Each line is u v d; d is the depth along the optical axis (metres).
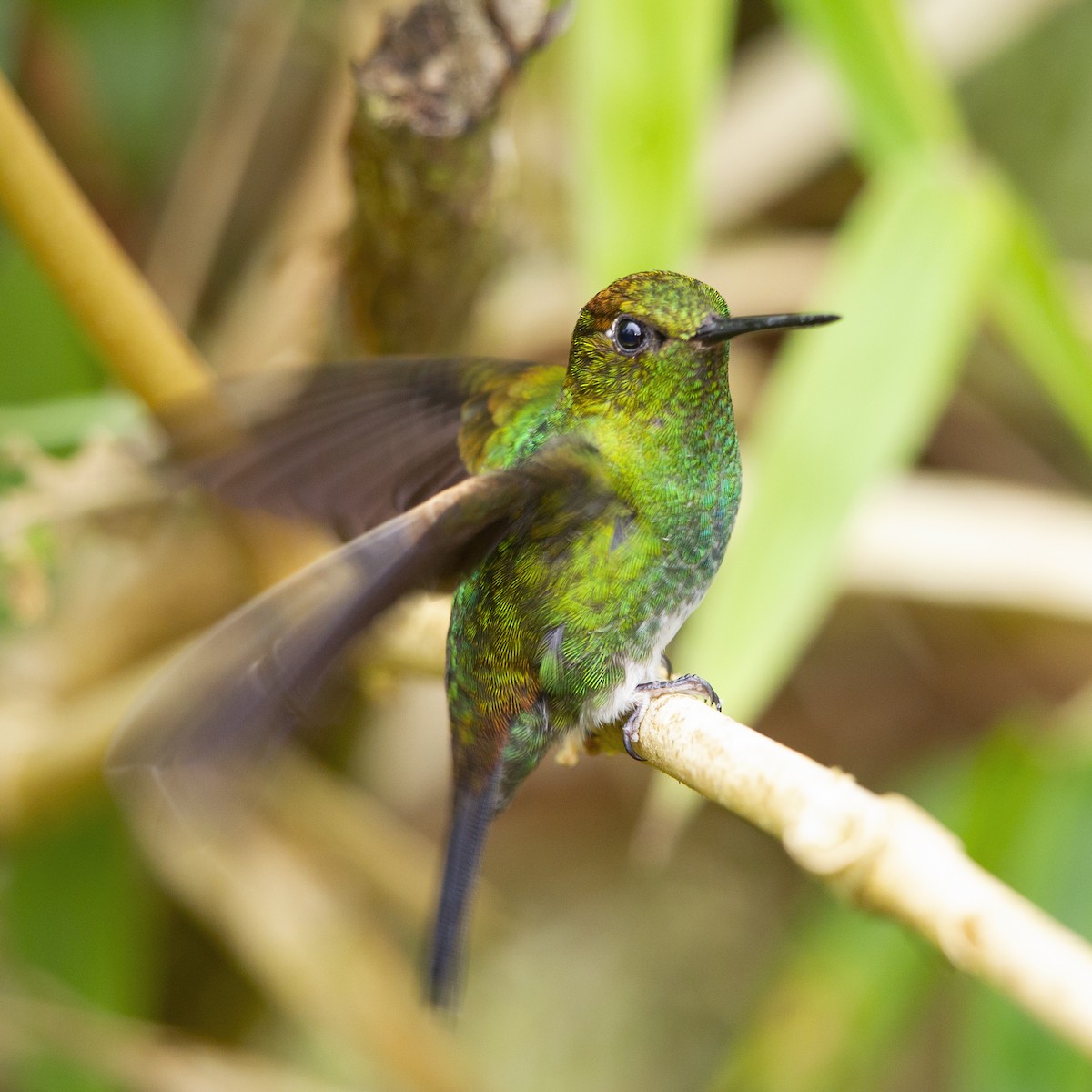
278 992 3.19
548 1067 3.33
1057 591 3.20
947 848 3.04
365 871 3.19
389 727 3.23
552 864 3.45
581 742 3.12
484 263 3.12
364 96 3.10
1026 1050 3.15
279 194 3.24
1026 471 3.31
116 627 3.18
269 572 3.13
